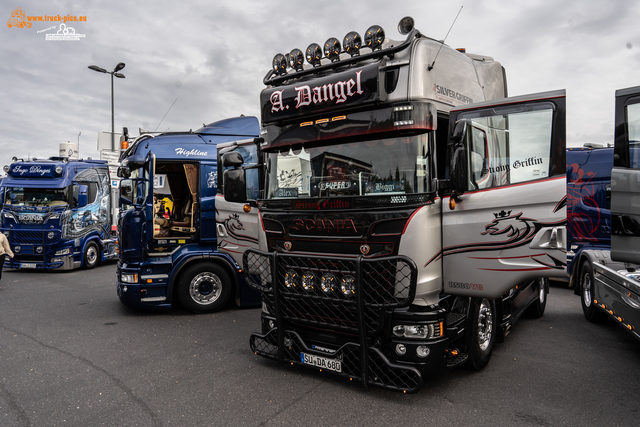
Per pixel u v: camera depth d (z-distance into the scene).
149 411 3.47
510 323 4.87
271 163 4.36
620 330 5.70
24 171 11.48
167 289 6.66
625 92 4.00
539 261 3.26
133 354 4.86
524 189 3.32
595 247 7.89
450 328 3.63
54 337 5.52
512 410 3.40
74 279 10.33
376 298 3.55
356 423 3.22
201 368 4.40
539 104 3.33
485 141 3.51
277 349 4.18
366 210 3.56
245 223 5.77
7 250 9.73
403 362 3.52
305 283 3.85
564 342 5.18
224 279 6.89
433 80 3.80
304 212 3.93
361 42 3.96
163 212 8.21
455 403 3.53
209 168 7.04
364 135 3.69
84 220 12.08
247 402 3.60
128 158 6.75
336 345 3.82
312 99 3.92
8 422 3.31
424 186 3.47
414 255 3.39
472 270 3.53
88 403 3.63
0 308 7.17
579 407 3.45
